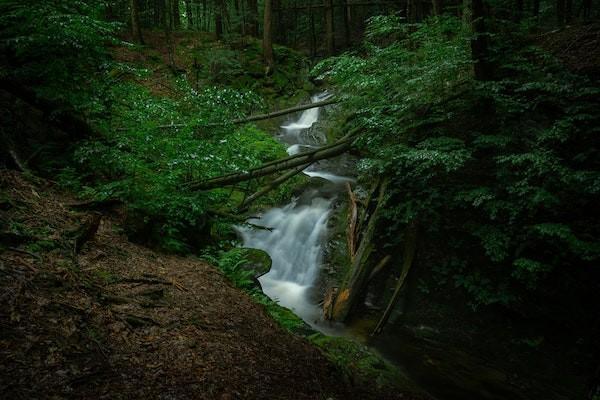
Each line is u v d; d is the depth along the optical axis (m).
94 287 3.88
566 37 9.89
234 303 5.45
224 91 7.65
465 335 7.69
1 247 3.68
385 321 7.93
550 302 7.30
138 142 6.75
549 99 8.13
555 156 7.44
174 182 6.85
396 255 9.24
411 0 16.34
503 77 9.03
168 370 3.22
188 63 17.53
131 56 15.93
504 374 6.77
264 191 10.21
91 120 7.49
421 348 7.43
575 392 6.31
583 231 7.16
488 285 7.84
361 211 10.09
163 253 6.29
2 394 2.27
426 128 8.98
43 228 4.40
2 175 5.22
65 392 2.51
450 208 8.55
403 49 9.30
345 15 22.56
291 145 14.49
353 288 8.41
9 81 6.62
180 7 28.62
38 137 6.62
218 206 10.08
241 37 21.09
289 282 9.37
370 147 9.41
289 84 18.47
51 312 3.18
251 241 10.02
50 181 6.02
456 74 8.62
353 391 4.81
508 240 7.55
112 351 3.14
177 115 7.40
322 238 10.23
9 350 2.62
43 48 6.20
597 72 8.61
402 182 9.25
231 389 3.35
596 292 7.02
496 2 10.80
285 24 27.97
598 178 6.45
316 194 11.59
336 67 9.20
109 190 6.31
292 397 3.71
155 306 4.19
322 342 6.37
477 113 8.79
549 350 6.99
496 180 8.21
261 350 4.41
